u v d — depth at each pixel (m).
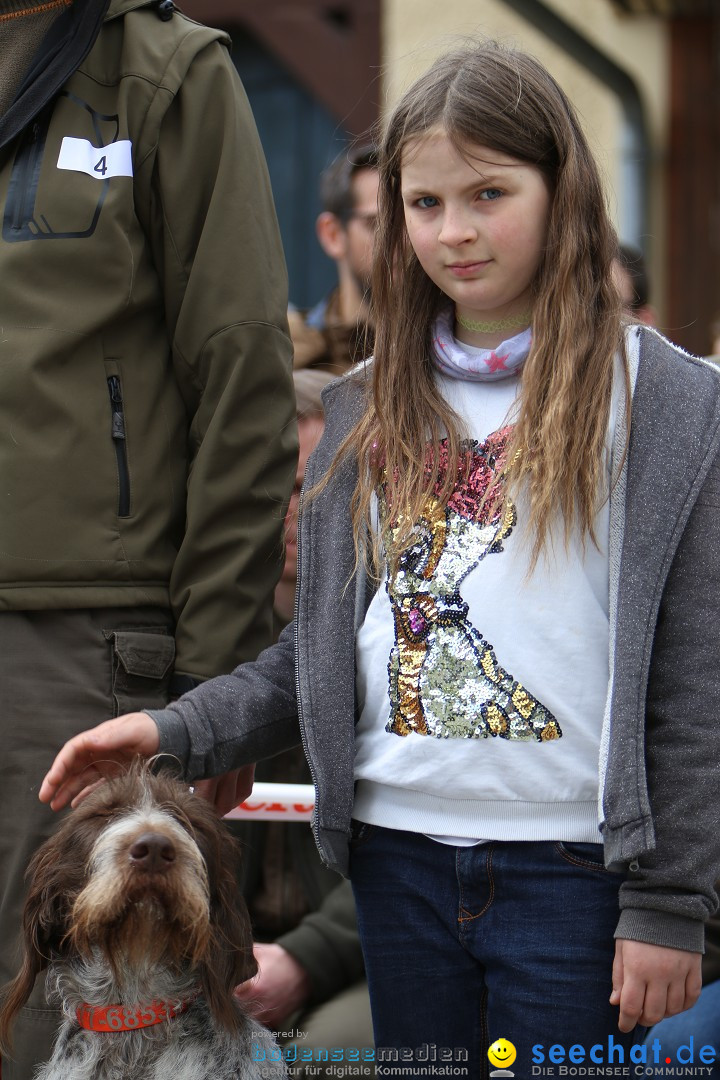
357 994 4.48
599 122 10.91
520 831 3.05
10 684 3.66
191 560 3.80
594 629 3.06
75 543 3.68
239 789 3.73
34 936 3.24
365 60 11.41
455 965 3.18
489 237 3.14
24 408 3.66
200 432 3.87
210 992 3.17
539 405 3.13
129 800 3.15
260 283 3.87
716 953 4.28
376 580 3.31
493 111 3.10
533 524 3.08
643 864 2.93
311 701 3.26
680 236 10.88
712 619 2.99
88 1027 3.23
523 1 10.63
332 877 4.68
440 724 3.09
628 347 3.19
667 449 3.04
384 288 3.42
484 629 3.09
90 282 3.73
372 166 6.00
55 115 3.83
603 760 2.95
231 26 11.80
